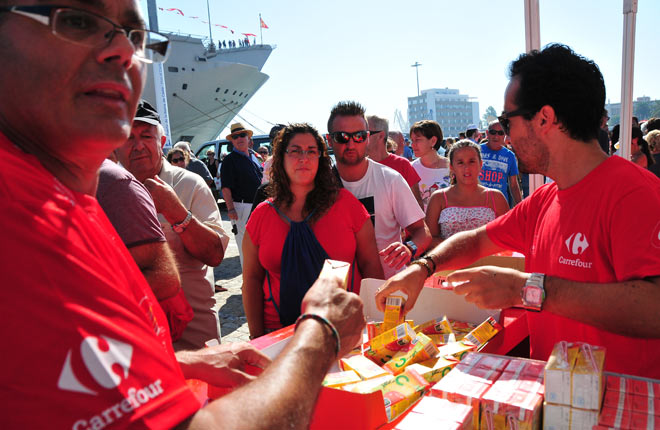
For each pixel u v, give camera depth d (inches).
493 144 206.2
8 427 17.5
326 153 93.6
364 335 69.0
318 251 87.5
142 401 20.6
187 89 1587.1
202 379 43.8
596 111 52.7
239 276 265.3
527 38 106.7
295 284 86.0
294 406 24.8
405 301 65.4
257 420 23.1
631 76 111.7
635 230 46.4
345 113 110.2
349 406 40.6
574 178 54.0
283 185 92.7
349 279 92.3
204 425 21.9
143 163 87.0
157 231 62.9
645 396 41.1
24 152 23.1
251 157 242.8
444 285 82.4
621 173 49.9
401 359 55.7
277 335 61.4
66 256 20.3
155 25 589.6
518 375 45.5
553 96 52.1
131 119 27.5
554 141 54.0
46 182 22.4
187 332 89.3
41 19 22.9
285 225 91.7
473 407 41.0
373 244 97.9
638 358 49.7
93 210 26.8
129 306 22.2
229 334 177.9
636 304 44.8
